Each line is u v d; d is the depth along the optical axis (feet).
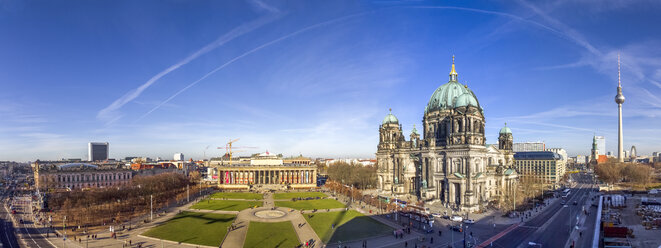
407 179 627.46
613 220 392.47
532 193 555.69
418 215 407.23
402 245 308.81
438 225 386.32
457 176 507.71
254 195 655.35
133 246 299.58
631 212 451.53
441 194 564.30
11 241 317.22
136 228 365.81
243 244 307.99
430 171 566.36
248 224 385.29
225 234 339.98
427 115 621.72
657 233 335.06
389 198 549.95
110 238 326.65
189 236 332.19
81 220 402.72
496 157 638.94
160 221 402.52
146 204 512.22
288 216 430.61
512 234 347.77
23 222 394.11
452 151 526.98
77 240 318.86
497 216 439.22
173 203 545.03
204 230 356.38
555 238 332.39
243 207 504.84
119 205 497.46
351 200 569.64
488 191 551.59
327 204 532.32
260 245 305.12
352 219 412.16
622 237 316.40
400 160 635.66
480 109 549.54
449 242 318.86
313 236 335.88
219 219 412.98
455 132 533.96
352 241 319.47
